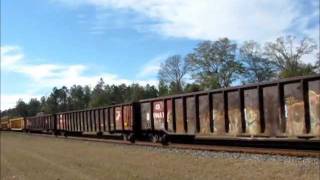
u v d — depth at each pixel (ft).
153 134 109.19
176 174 55.83
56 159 86.89
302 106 65.98
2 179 66.03
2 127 384.47
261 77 277.85
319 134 63.62
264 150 70.03
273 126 71.36
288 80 68.28
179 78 324.19
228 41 297.33
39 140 167.12
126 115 123.24
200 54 303.48
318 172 50.06
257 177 49.85
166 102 102.47
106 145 112.06
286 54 257.96
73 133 192.75
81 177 59.77
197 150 80.64
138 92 435.94
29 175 67.15
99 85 524.11
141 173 58.75
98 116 149.79
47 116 230.68
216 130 84.89
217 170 56.85
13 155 104.53
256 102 74.74
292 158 60.13
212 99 86.12
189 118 93.61
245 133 77.30
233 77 293.84
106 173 61.26
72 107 615.16
